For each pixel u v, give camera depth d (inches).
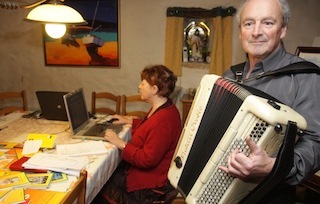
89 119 94.7
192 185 43.1
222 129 38.7
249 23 42.4
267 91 42.0
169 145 70.9
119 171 78.2
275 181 32.4
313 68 38.5
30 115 99.8
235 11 125.6
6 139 76.3
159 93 75.1
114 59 138.2
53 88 146.5
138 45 135.7
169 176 49.4
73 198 43.0
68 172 56.1
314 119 37.0
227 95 39.3
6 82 149.8
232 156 33.5
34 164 57.4
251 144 32.5
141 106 142.0
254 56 43.8
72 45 139.3
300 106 38.7
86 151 68.3
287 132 32.2
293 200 42.3
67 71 143.3
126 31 134.7
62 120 94.4
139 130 74.7
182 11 127.8
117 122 93.0
